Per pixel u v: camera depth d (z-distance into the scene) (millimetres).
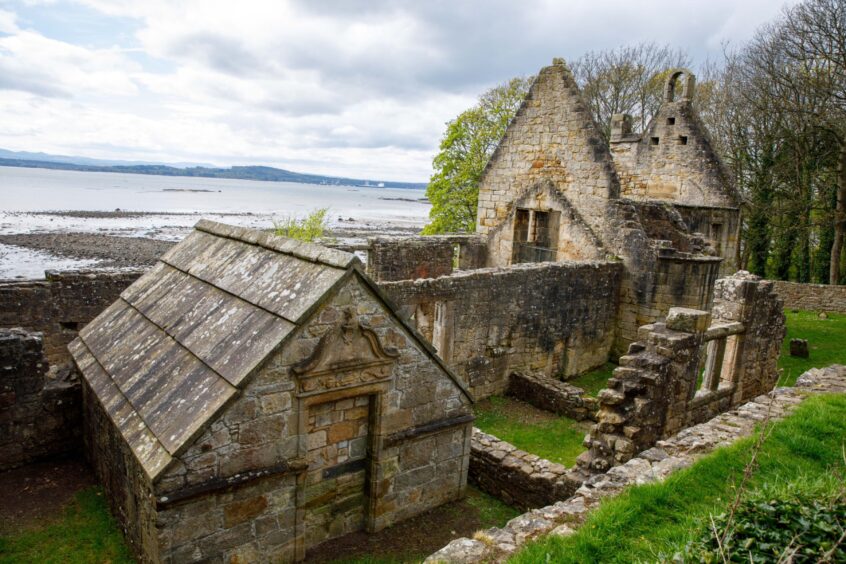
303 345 7020
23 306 13773
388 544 8266
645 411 9398
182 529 6465
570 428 14203
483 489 10242
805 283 31328
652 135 26391
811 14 27641
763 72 31188
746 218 33781
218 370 6906
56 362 14383
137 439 6734
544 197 21719
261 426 6867
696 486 6742
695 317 10375
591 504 6785
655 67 43844
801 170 30750
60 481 9344
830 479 6031
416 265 21969
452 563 5727
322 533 8094
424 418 8695
